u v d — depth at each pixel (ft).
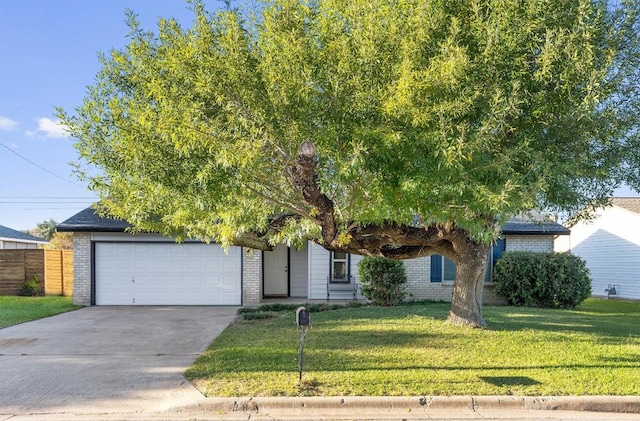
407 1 19.07
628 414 18.57
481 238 21.04
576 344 27.22
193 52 18.38
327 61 18.44
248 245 27.20
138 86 21.75
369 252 30.45
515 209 18.84
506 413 18.48
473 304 32.91
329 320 36.06
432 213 18.92
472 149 17.17
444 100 17.62
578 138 22.47
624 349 26.08
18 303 51.24
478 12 19.62
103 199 26.94
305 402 18.80
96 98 23.17
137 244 50.47
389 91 17.81
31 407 19.01
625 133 24.72
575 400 18.90
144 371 23.50
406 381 20.62
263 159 19.24
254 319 39.22
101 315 42.80
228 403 18.85
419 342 27.73
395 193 18.17
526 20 19.89
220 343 29.25
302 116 18.34
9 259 61.77
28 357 26.55
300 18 18.47
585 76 20.27
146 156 19.65
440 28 19.56
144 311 45.57
